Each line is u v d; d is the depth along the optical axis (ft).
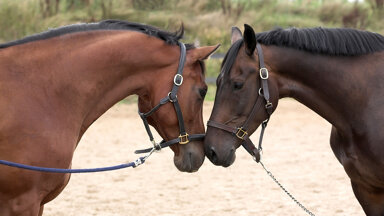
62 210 25.68
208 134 17.10
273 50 17.19
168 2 70.69
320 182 30.86
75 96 15.56
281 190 29.25
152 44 16.37
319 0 80.38
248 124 16.99
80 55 15.71
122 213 25.13
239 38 17.98
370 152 16.33
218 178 31.99
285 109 58.44
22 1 65.00
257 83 16.96
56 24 63.26
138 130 47.26
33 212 14.92
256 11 73.20
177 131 16.57
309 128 48.65
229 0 72.54
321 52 16.97
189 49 16.67
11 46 15.34
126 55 16.08
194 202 26.94
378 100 16.48
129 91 16.42
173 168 34.53
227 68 16.96
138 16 66.23
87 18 65.10
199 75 16.57
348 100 16.81
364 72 16.83
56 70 15.39
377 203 17.65
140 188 29.76
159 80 16.38
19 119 14.58
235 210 25.45
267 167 34.65
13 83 14.84
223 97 17.02
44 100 15.07
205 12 71.61
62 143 15.14
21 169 14.53
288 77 17.33
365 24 73.31
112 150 39.34
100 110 16.26
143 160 16.51
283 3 76.18
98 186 30.25
